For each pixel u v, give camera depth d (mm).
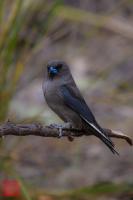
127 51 15906
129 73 15375
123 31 14984
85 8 16875
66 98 8484
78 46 15914
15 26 10500
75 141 13500
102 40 16344
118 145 13328
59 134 7625
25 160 12562
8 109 10477
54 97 8578
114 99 13242
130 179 11688
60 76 8656
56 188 11906
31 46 12148
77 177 12422
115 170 12656
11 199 10258
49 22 12328
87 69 15336
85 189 10578
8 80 10758
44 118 11055
